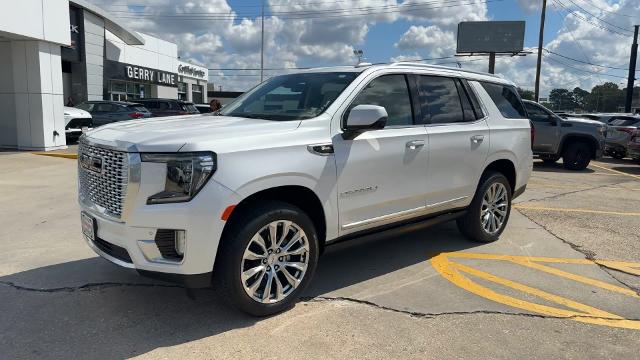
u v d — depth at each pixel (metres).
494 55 51.25
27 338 3.55
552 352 3.52
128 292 4.36
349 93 4.39
